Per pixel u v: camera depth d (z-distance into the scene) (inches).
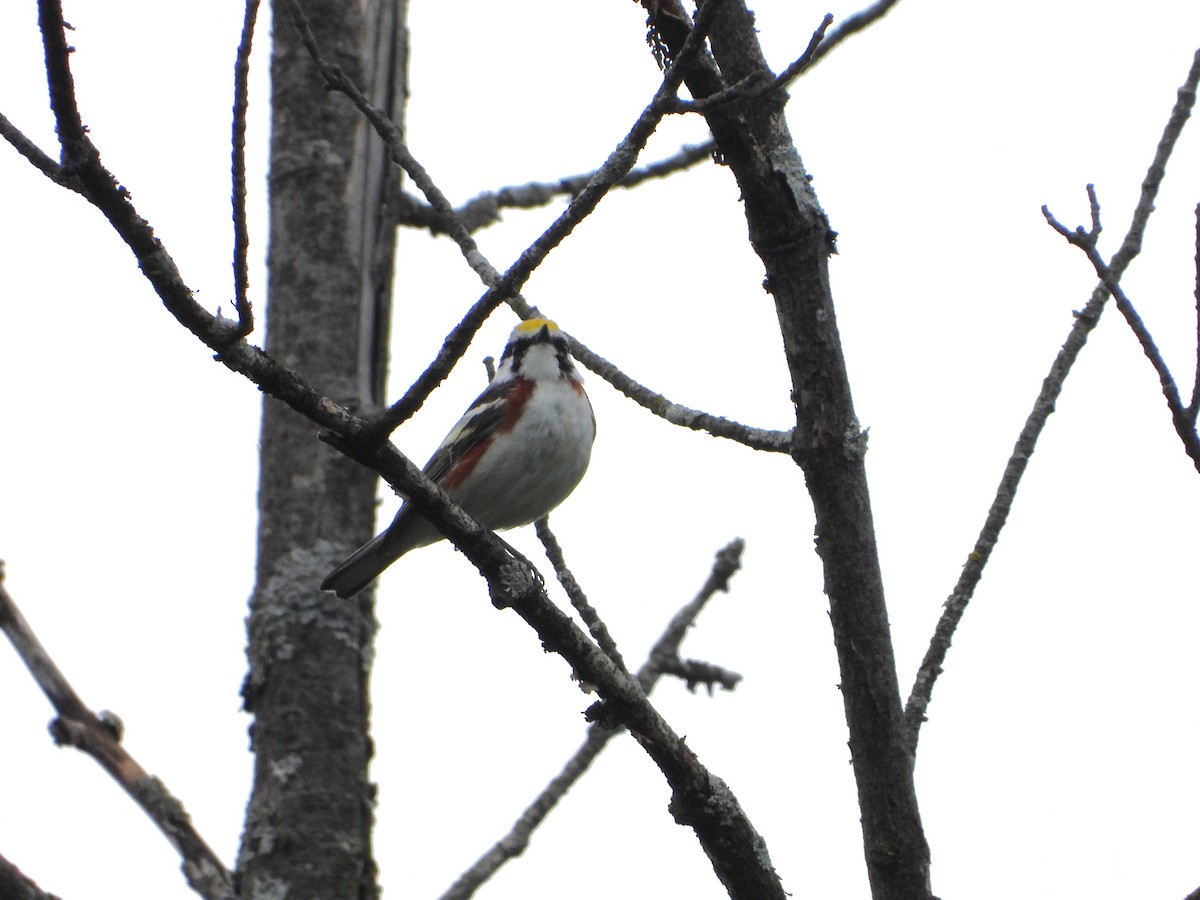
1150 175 366.6
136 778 416.2
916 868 332.8
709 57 342.0
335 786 447.5
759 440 382.6
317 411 306.2
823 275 351.3
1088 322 362.0
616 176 301.9
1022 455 358.3
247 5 269.7
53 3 247.0
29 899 346.9
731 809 347.3
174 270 277.6
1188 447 302.5
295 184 525.0
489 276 414.0
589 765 448.1
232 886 409.7
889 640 343.9
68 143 259.0
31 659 422.9
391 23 548.7
